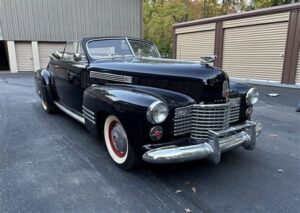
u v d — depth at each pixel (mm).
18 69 17750
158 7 33656
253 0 29766
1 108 6195
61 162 3266
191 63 3242
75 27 18500
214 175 3033
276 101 7602
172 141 2783
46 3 17562
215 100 2908
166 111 2631
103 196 2557
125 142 2977
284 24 10438
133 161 2879
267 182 2898
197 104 2867
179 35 15867
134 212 2326
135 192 2641
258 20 11367
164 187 2750
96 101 3133
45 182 2787
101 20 19016
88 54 3996
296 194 2668
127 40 4379
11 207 2369
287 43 10414
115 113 2838
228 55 13023
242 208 2424
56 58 5145
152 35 32781
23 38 17375
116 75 3441
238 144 2977
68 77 4480
